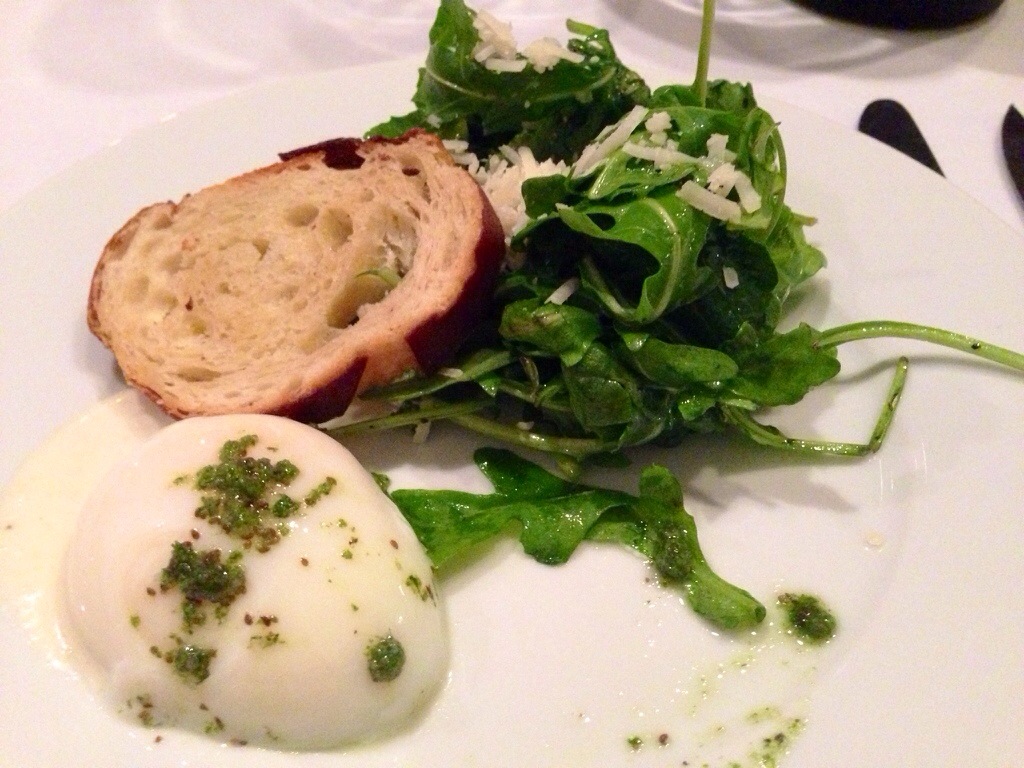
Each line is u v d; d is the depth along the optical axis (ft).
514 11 1.21
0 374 0.79
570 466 0.75
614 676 0.64
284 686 0.60
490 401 0.77
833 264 0.86
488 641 0.67
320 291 0.80
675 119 0.77
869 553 0.69
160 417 0.78
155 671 0.61
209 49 1.17
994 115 1.06
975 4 1.17
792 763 0.60
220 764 0.61
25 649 0.65
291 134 0.98
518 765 0.61
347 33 1.20
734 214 0.71
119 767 0.60
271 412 0.75
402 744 0.62
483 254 0.76
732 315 0.74
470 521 0.71
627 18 1.20
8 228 0.87
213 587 0.61
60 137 1.05
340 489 0.66
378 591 0.63
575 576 0.69
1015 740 0.58
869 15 1.18
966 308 0.81
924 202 0.89
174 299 0.84
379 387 0.78
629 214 0.71
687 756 0.61
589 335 0.72
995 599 0.64
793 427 0.77
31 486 0.73
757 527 0.71
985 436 0.73
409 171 0.85
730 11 1.22
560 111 0.88
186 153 0.95
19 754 0.60
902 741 0.59
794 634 0.65
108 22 1.20
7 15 1.20
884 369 0.79
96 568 0.63
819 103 1.09
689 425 0.74
